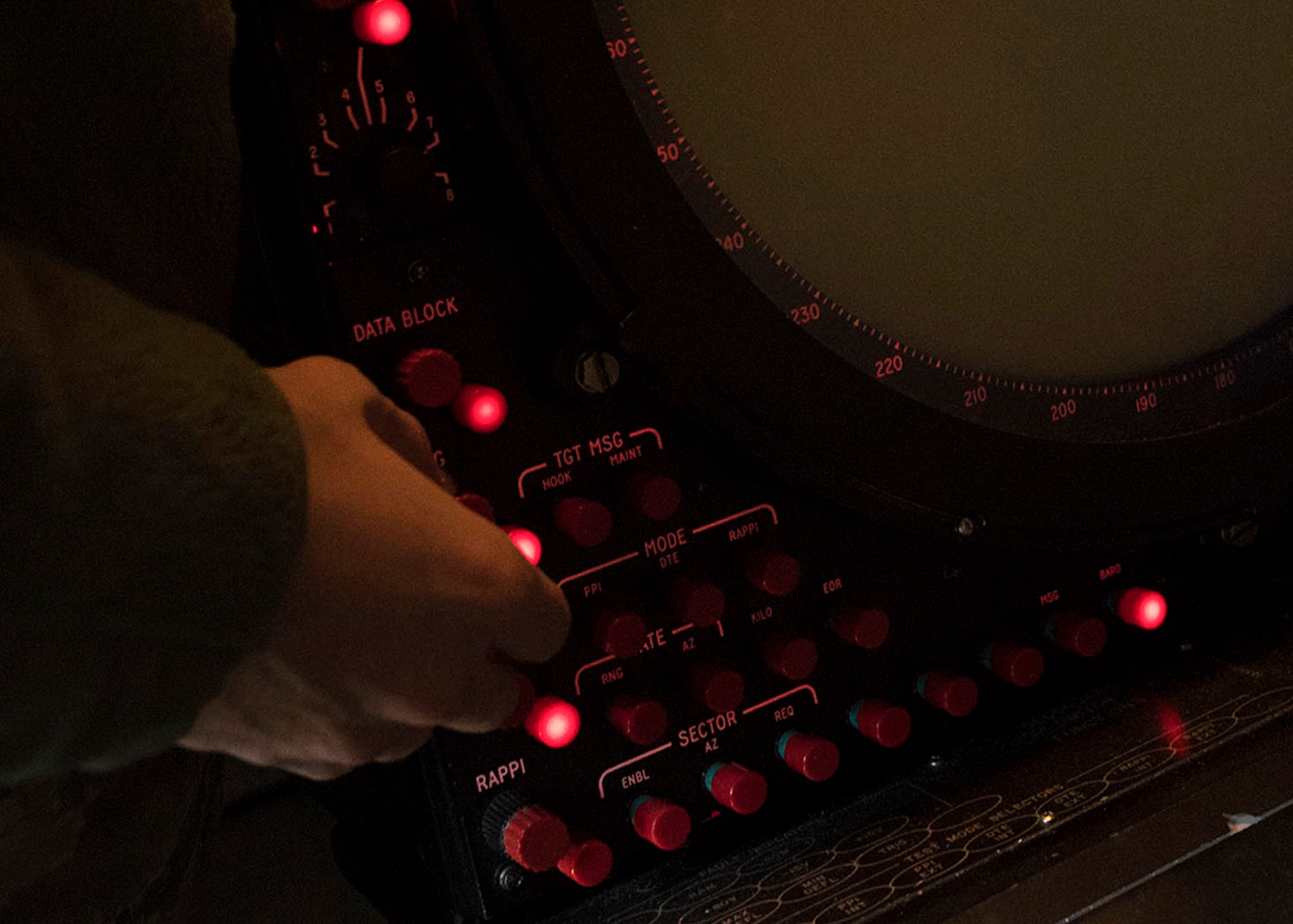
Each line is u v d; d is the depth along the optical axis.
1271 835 0.59
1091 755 0.63
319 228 0.53
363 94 0.53
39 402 0.35
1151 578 0.69
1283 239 0.68
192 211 0.47
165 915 0.52
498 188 0.54
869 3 0.57
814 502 0.61
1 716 0.36
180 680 0.37
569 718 0.57
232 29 0.47
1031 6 0.60
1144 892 0.57
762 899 0.57
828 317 0.59
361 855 0.67
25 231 0.42
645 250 0.55
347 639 0.40
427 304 0.54
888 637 0.64
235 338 0.56
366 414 0.44
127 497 0.36
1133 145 0.63
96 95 0.43
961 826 0.60
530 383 0.56
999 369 0.63
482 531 0.42
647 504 0.57
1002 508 0.63
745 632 0.61
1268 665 0.67
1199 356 0.67
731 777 0.59
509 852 0.57
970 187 0.60
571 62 0.53
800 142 0.57
